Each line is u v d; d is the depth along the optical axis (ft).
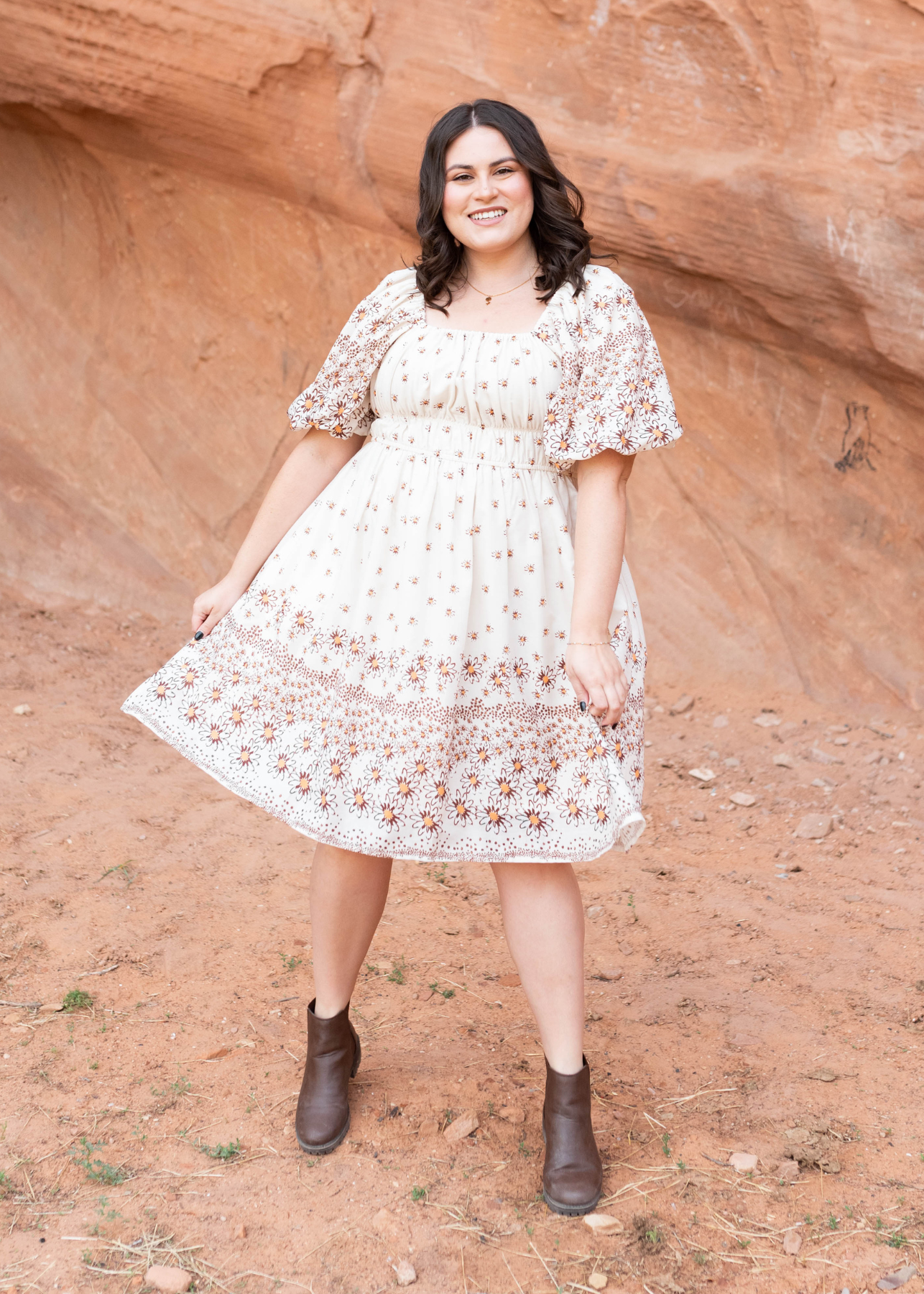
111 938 9.97
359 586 6.87
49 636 16.58
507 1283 6.40
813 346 15.48
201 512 18.45
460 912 10.89
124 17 15.42
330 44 15.62
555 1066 7.07
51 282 18.40
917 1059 8.61
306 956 9.87
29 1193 6.98
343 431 7.30
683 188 14.75
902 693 15.87
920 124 13.51
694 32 14.26
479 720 6.75
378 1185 7.11
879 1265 6.57
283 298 17.98
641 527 17.46
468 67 15.37
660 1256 6.62
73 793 12.64
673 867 12.01
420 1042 8.70
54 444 18.26
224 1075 8.21
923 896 11.42
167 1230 6.70
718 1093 8.17
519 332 6.77
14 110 16.89
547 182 6.75
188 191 17.52
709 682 16.80
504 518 6.70
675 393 16.84
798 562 16.65
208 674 7.17
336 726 6.83
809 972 9.91
